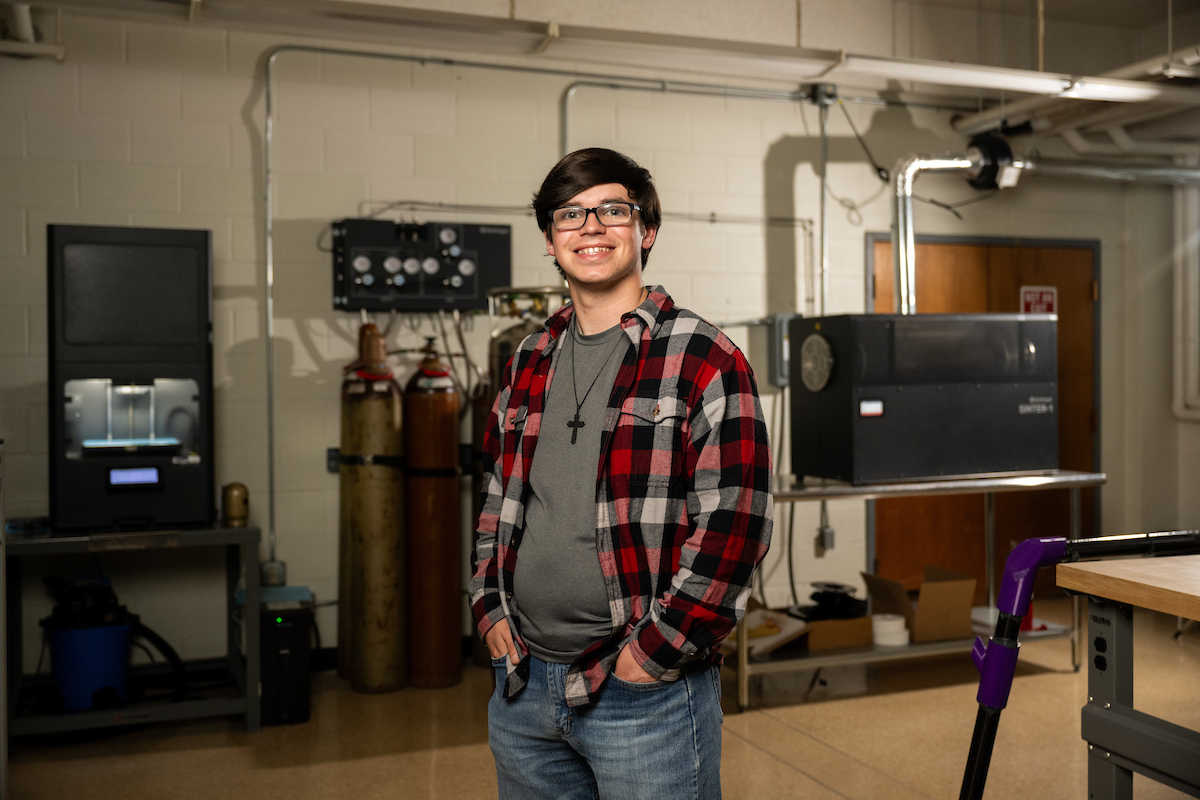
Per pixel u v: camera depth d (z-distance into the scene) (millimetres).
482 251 3865
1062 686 3482
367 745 2973
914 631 3465
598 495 1284
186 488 3027
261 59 3717
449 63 3959
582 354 1389
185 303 3014
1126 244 5129
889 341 3395
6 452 3453
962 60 4676
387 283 3746
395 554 3520
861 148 4629
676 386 1292
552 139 4109
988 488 3428
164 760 2850
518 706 1367
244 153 3705
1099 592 1453
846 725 3119
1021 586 1495
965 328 3492
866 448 3373
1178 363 4977
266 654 3139
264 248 3734
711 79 4340
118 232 2943
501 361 3564
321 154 3797
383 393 3514
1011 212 4910
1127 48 4961
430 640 3561
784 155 4484
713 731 1334
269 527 3760
